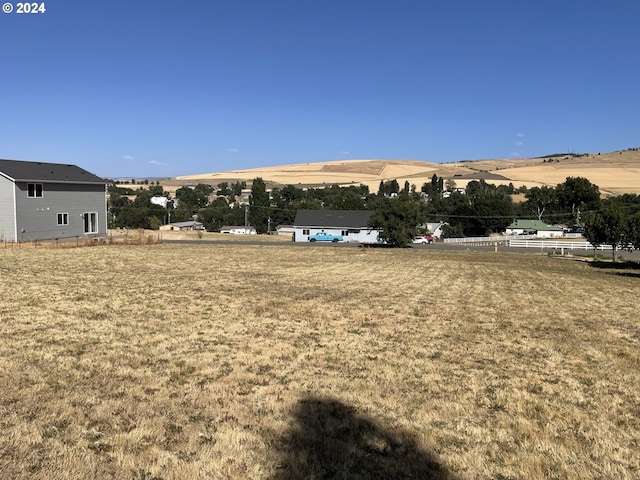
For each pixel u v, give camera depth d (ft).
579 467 15.72
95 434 16.69
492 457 16.30
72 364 24.80
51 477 13.71
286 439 17.04
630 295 61.82
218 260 95.76
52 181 115.24
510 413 20.36
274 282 62.54
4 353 26.14
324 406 20.33
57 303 41.14
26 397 19.88
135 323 34.99
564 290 64.75
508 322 40.65
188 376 23.70
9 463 14.33
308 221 210.59
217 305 43.52
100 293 47.37
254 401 20.61
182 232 211.00
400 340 32.89
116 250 106.42
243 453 15.81
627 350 32.01
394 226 156.04
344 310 43.42
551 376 25.90
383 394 22.12
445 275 79.97
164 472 14.42
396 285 64.59
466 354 29.84
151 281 58.44
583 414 20.45
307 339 32.19
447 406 20.84
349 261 103.91
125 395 20.72
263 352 28.55
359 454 16.20
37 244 103.71
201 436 16.96
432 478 14.83
